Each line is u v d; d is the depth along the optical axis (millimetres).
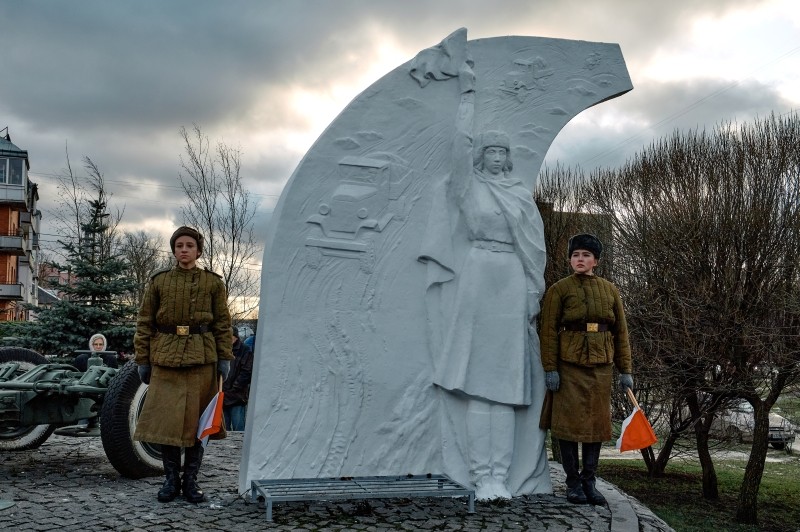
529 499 4949
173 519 4137
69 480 5191
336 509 4488
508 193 5172
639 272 11023
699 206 10406
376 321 4945
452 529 4148
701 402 10727
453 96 5160
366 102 5012
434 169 5109
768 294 9680
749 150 10398
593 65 5434
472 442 4953
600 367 4820
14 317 34094
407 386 4973
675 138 11477
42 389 5387
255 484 4527
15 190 33531
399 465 4898
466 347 4965
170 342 4477
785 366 9359
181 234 4562
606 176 12875
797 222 9586
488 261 5059
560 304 4891
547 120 5371
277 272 4781
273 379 4719
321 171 4906
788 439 15188
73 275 13891
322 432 4781
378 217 4984
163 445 4609
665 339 10258
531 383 5160
